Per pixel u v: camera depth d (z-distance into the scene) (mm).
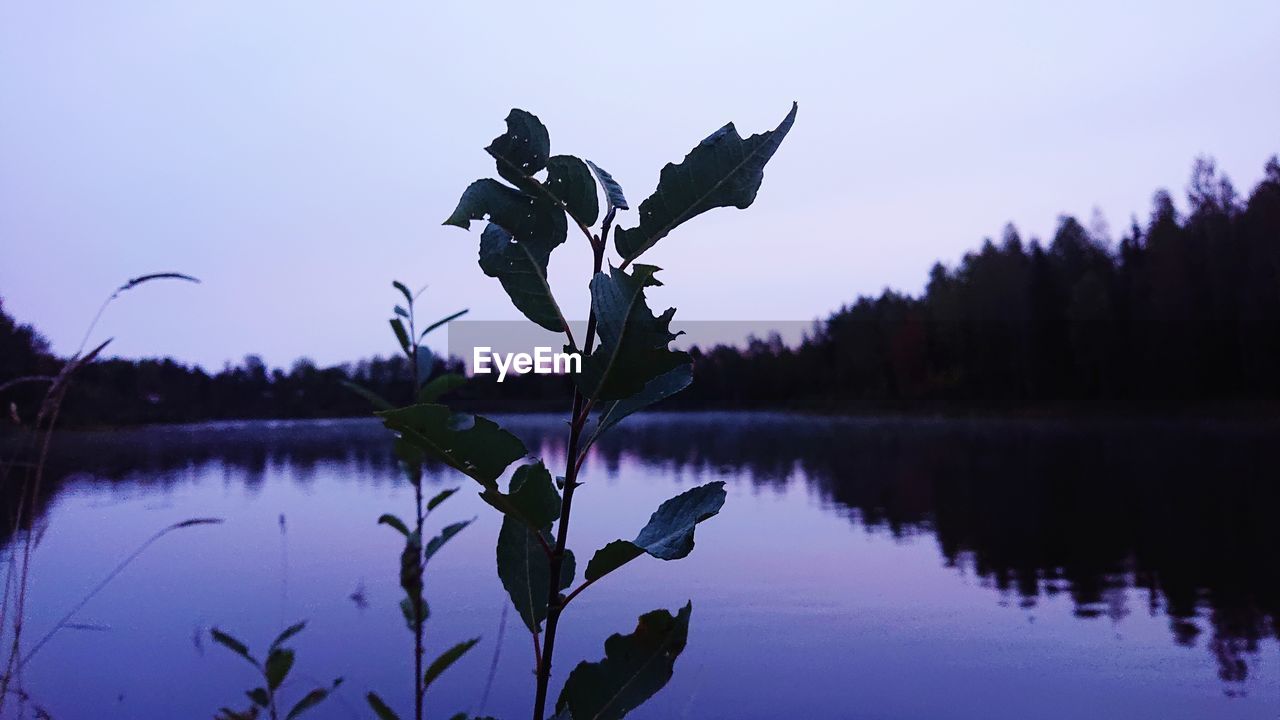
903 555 8086
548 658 985
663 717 3961
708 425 43750
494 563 7121
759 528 9727
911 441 27797
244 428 36375
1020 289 51062
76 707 3654
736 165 949
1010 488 13906
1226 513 10805
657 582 6707
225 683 4074
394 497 11812
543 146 949
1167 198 45188
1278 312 39000
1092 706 4168
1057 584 6938
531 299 939
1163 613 6031
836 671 4621
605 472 16609
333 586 6250
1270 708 4109
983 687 4398
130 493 12266
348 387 1875
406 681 4184
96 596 5719
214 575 6570
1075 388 48250
